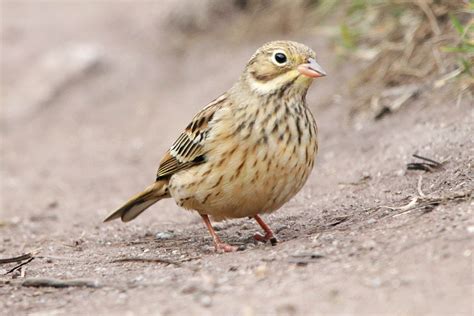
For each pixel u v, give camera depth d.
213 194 10.05
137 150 18.94
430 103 13.99
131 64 23.03
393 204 10.71
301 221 11.30
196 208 10.51
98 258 10.79
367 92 15.64
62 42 24.84
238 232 11.55
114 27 25.48
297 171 9.76
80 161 18.83
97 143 19.83
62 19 26.84
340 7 18.28
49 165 18.83
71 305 8.57
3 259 10.83
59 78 22.98
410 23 15.60
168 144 18.69
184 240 11.60
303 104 9.90
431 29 15.20
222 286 8.38
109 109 21.50
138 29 24.86
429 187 11.02
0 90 23.08
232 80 20.05
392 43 15.77
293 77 9.71
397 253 8.39
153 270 9.60
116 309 8.22
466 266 7.74
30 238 13.31
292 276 8.35
